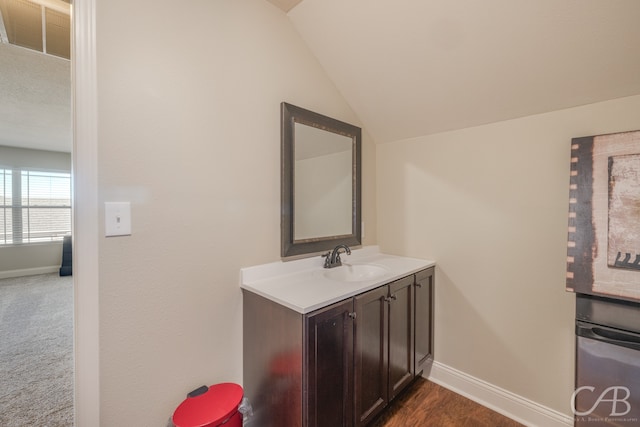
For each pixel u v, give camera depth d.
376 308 1.48
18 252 4.86
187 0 1.27
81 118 1.02
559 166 1.51
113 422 1.10
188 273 1.28
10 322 2.94
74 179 1.02
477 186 1.80
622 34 1.16
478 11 1.30
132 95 1.12
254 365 1.40
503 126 1.69
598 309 1.26
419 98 1.80
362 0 1.46
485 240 1.78
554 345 1.54
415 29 1.47
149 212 1.17
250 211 1.50
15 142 4.52
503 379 1.71
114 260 1.09
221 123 1.38
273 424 1.30
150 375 1.18
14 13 1.13
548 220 1.55
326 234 1.89
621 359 1.14
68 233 5.38
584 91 1.38
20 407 1.70
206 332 1.34
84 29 1.02
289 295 1.28
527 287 1.62
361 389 1.39
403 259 2.09
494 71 1.48
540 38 1.29
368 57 1.71
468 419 1.65
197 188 1.31
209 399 1.24
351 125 2.06
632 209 1.22
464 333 1.87
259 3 1.53
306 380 1.14
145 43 1.15
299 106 1.73
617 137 1.28
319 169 1.83
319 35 1.71
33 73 2.30
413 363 1.78
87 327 1.04
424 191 2.06
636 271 1.19
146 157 1.16
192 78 1.28
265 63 1.56
